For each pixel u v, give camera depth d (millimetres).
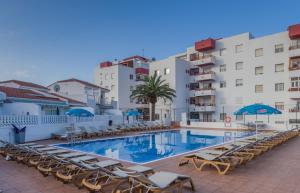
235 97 37969
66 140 17453
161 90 35938
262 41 35625
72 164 7164
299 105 31953
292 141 15859
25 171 8055
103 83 50500
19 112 19375
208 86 41562
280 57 33906
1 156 10664
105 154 12609
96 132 20375
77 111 16672
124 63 55938
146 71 51719
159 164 9219
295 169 8070
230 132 25703
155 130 27938
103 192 5688
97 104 36062
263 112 12633
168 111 41719
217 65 40312
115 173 5785
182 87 42344
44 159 8336
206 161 7887
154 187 5059
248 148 10203
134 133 23969
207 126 31516
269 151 11711
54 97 26578
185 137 21719
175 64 41406
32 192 6012
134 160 10539
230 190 6023
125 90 49188
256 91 35906
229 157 8188
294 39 32781
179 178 5676
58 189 6211
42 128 17594
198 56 43062
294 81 32406
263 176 7250
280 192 5855
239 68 37875
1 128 14328
